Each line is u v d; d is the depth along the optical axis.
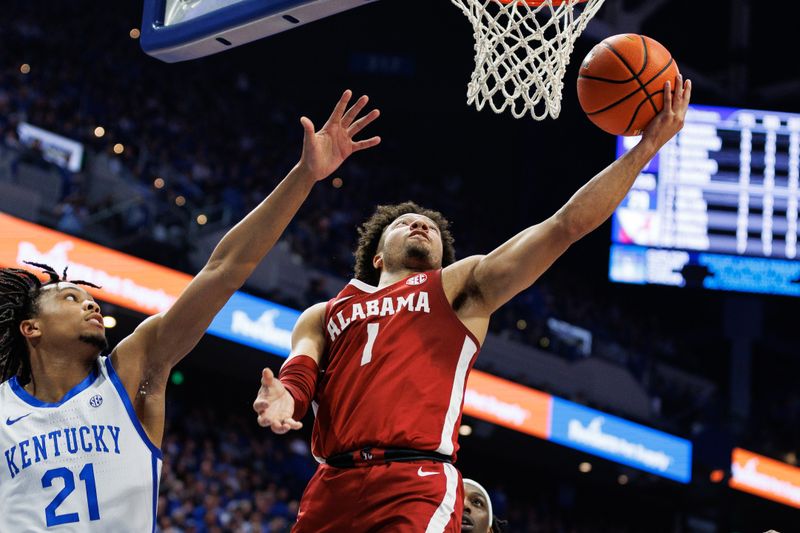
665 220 16.34
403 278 3.35
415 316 3.17
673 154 16.50
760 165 16.44
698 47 21.19
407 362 3.09
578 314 19.33
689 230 16.30
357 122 3.27
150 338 3.32
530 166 22.41
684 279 16.20
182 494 12.92
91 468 3.14
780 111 16.59
